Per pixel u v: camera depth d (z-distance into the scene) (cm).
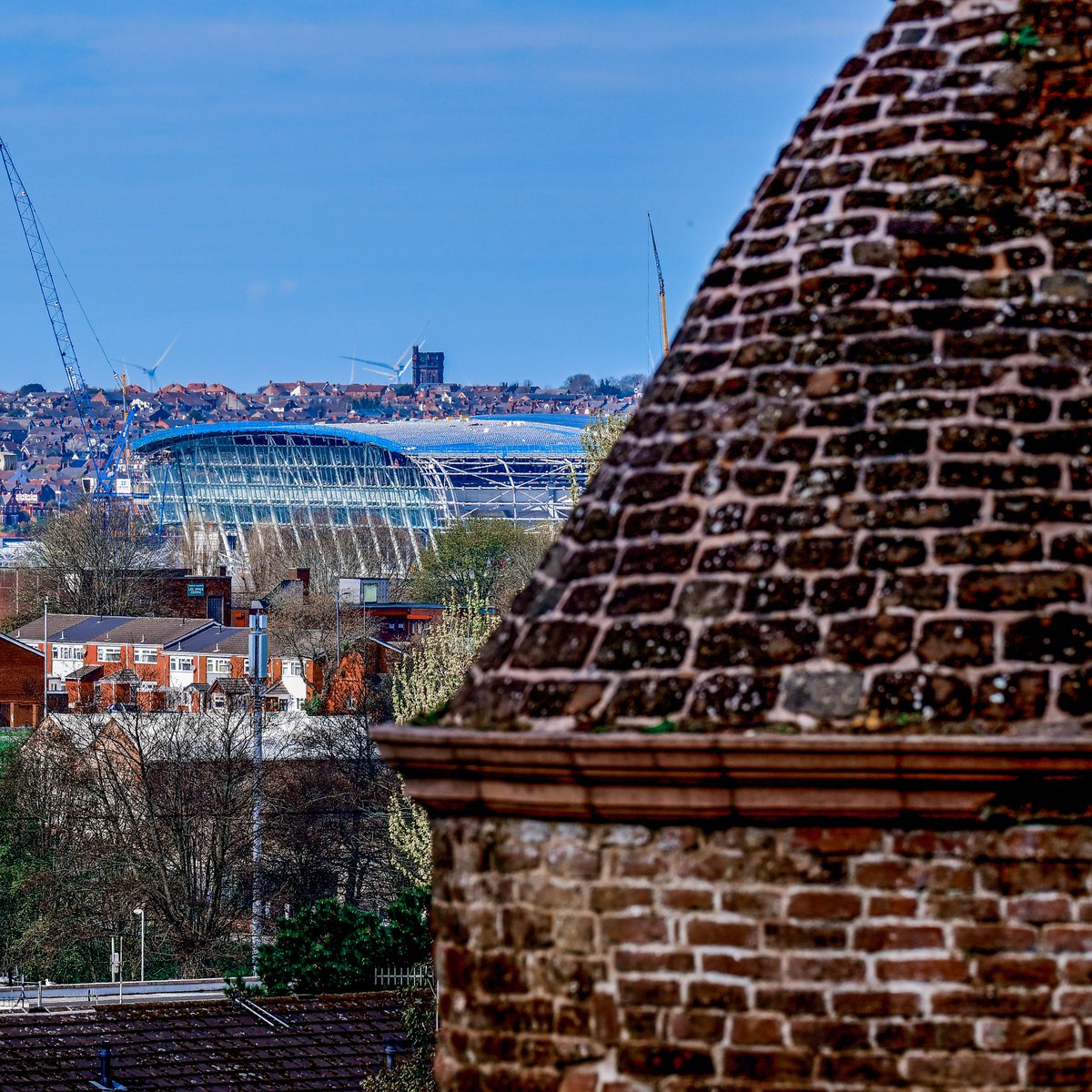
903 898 2258
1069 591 2253
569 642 2412
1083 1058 2242
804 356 2411
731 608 2327
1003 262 2395
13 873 18500
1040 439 2314
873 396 2366
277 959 12544
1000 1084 2245
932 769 2195
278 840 19650
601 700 2352
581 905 2359
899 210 2436
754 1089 2284
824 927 2272
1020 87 2456
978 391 2341
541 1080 2375
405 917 12875
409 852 15000
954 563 2275
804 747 2205
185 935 18138
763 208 2530
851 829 2264
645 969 2328
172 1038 10819
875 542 2297
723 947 2302
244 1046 10800
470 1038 2425
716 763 2245
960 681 2230
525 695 2416
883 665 2250
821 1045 2269
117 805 19112
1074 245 2395
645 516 2430
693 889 2312
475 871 2430
